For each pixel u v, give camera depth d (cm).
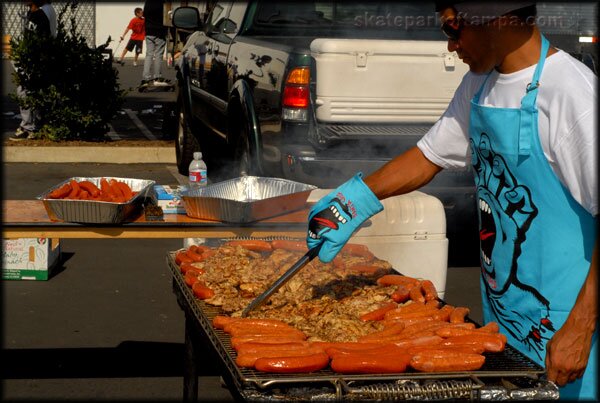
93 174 1023
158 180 995
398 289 338
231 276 359
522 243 277
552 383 259
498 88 276
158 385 470
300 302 330
